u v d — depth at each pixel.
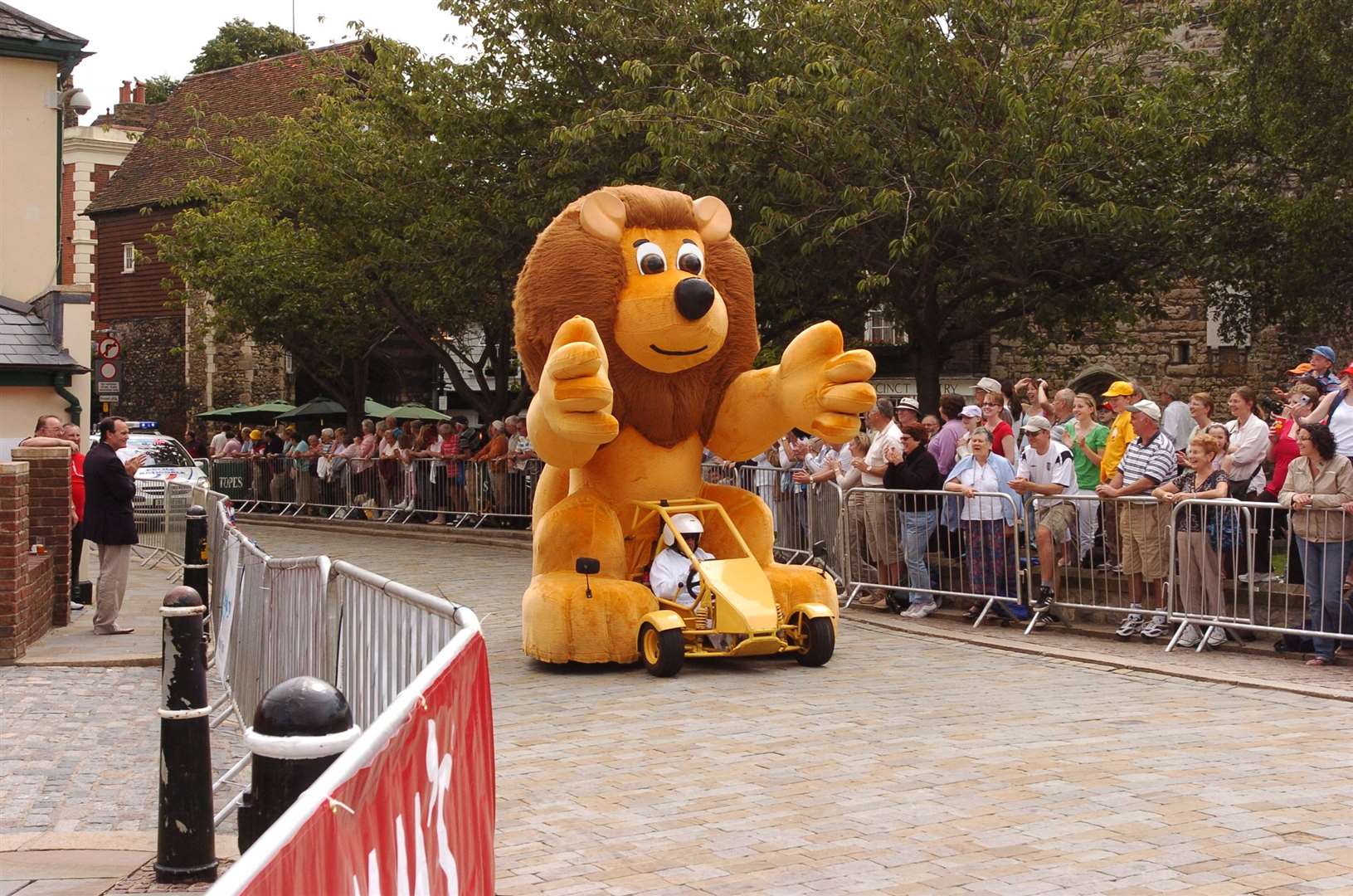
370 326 30.30
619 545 10.53
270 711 3.79
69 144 46.66
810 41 17.80
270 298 30.02
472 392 27.75
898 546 12.99
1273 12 18.20
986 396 13.50
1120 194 18.41
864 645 11.39
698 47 18.81
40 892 5.24
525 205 20.56
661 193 10.47
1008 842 5.70
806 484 14.61
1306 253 18.38
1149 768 6.89
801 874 5.35
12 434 15.98
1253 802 6.21
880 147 17.28
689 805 6.41
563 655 10.12
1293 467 9.95
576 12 19.61
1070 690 9.16
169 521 18.70
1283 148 18.53
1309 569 9.75
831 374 10.16
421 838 3.12
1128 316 20.34
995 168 16.78
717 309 10.17
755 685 9.53
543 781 6.93
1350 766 6.88
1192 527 10.61
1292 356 26.00
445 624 4.55
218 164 35.31
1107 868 5.32
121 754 7.83
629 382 10.41
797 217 17.42
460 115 21.47
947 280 19.84
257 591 8.20
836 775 6.89
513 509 22.33
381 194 23.75
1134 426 11.44
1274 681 9.18
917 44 16.50
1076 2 17.53
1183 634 10.88
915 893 5.09
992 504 12.00
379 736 2.72
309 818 2.26
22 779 7.24
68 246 47.09
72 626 12.95
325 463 27.20
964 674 9.85
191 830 5.38
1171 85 18.69
